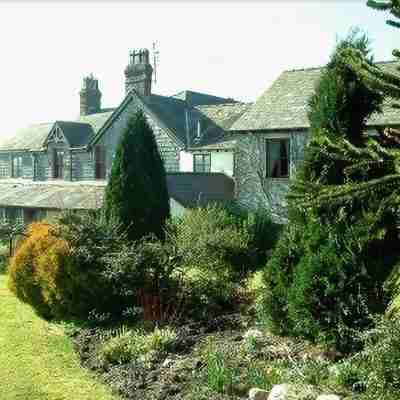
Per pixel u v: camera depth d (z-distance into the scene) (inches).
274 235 676.7
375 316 249.0
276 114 819.4
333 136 282.5
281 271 332.5
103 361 330.3
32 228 539.5
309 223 316.5
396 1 224.2
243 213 727.1
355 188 245.8
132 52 1168.2
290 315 317.1
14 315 457.7
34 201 1022.4
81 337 385.7
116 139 1126.4
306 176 313.7
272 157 821.2
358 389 254.8
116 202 602.2
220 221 625.3
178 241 540.4
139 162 611.2
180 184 868.0
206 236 522.3
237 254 522.0
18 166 1370.6
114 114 1117.1
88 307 429.7
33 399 279.4
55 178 1254.3
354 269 292.7
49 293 432.1
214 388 271.4
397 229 294.5
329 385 262.4
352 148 255.3
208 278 453.4
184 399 263.0
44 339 384.8
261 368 289.3
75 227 458.6
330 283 297.0
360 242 288.8
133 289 414.0
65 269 422.6
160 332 350.9
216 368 278.8
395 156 236.4
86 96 1435.8
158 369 308.5
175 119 1115.9
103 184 1074.7
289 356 296.5
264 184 820.6
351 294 290.7
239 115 1114.7
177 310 405.7
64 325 421.1
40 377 311.0
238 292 449.7
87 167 1180.5
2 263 729.0
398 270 260.4
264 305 341.7
